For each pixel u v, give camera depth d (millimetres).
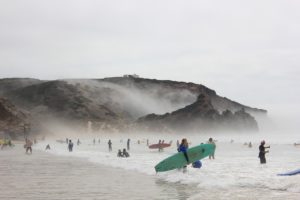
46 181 17703
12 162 31016
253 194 13211
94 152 49250
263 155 27500
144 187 15672
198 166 22719
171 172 20922
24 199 12633
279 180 16594
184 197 13055
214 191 14094
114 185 16219
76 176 20000
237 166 25219
